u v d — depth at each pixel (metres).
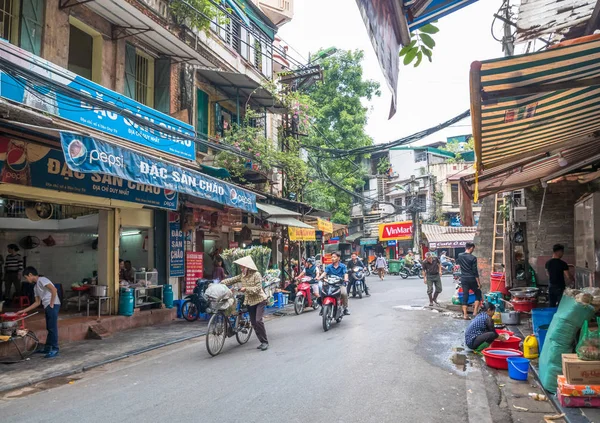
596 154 7.85
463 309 10.89
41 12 8.75
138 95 11.67
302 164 16.02
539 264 12.12
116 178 9.97
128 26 10.57
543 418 4.57
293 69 18.14
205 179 10.11
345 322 10.55
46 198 8.71
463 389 5.57
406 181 35.31
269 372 6.29
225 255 10.32
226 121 15.33
